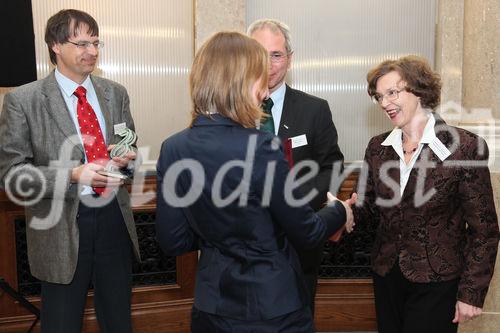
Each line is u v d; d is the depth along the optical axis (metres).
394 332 1.99
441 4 3.40
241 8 3.40
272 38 2.16
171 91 3.61
